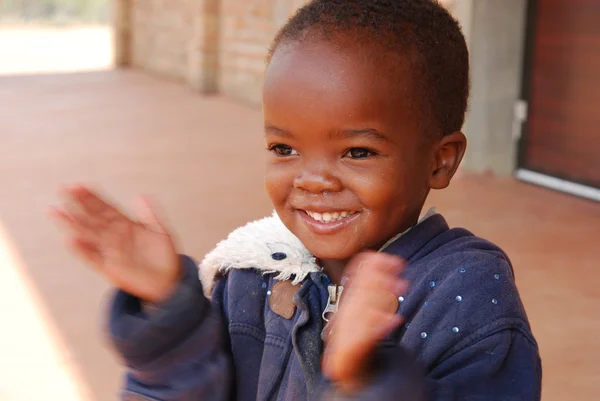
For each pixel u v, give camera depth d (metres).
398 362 0.97
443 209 5.89
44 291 4.42
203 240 5.34
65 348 3.73
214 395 1.24
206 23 11.67
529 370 1.14
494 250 1.31
